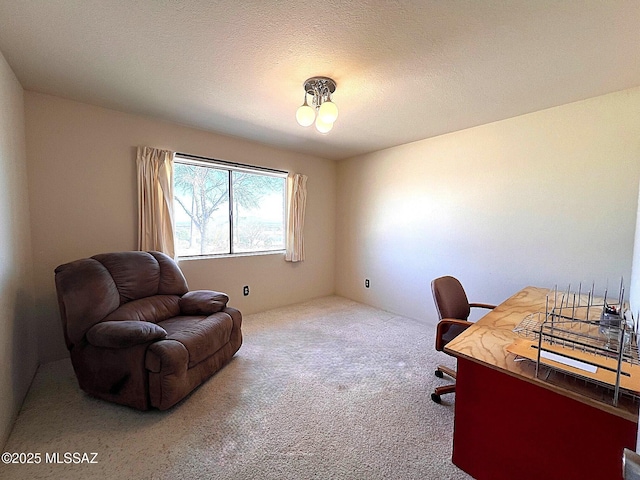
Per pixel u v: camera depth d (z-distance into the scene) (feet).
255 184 12.23
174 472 4.32
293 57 5.56
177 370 5.61
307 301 14.05
